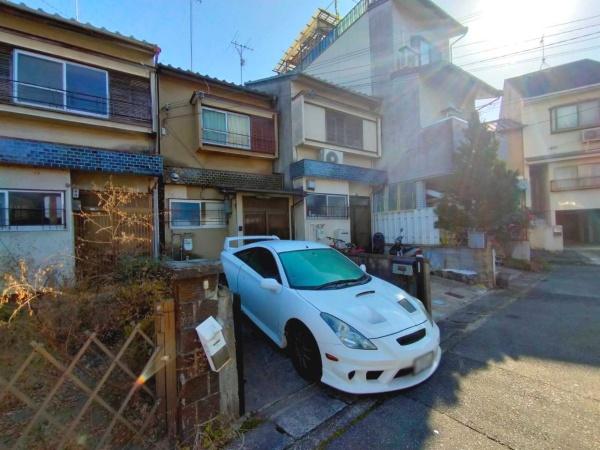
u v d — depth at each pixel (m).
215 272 2.26
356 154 11.27
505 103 17.80
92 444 1.96
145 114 7.46
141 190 7.43
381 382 2.61
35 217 5.96
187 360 2.13
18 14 6.09
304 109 9.73
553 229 12.40
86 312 2.81
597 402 2.52
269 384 2.93
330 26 16.80
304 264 3.90
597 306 5.27
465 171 9.01
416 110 11.23
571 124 14.49
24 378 2.43
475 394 2.68
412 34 13.08
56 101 6.36
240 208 8.65
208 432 2.16
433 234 9.41
